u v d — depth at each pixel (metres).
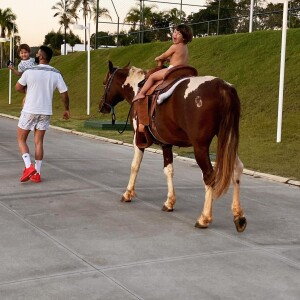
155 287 4.52
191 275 4.83
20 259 5.13
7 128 18.58
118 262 5.11
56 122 21.27
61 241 5.72
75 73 35.56
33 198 7.73
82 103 28.88
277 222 6.84
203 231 6.28
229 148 5.82
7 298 4.23
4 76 46.41
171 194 7.20
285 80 18.86
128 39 44.34
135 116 7.37
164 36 41.12
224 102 5.84
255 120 17.06
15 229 6.14
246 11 34.72
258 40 23.36
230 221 6.80
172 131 6.50
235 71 21.67
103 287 4.49
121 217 6.82
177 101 6.21
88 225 6.39
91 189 8.49
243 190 8.92
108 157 12.24
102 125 18.58
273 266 5.14
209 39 26.61
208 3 36.31
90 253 5.35
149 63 29.34
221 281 4.71
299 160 11.90
